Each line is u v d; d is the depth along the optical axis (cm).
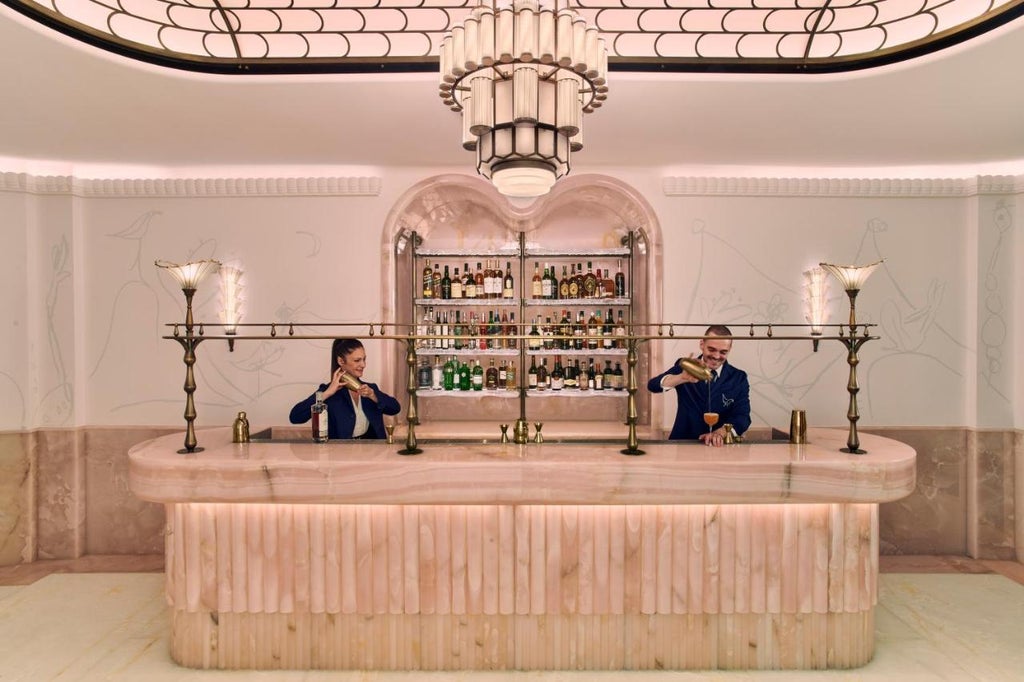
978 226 394
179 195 398
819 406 404
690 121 327
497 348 425
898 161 392
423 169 405
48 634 291
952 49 245
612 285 436
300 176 404
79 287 395
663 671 261
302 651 262
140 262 399
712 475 241
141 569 373
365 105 303
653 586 258
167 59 256
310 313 403
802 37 276
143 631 295
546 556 259
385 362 402
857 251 403
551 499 241
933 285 402
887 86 280
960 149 368
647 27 280
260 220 402
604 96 205
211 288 400
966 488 400
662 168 406
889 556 399
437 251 429
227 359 401
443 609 259
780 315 404
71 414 392
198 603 259
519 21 179
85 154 375
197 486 243
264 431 321
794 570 258
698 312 404
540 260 443
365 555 258
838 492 242
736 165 405
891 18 262
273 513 258
